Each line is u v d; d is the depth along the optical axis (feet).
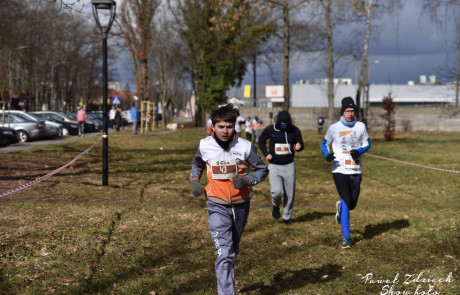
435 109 141.08
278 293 14.47
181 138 92.32
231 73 151.94
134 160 52.47
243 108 156.76
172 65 171.42
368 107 143.13
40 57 182.19
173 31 155.53
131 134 101.76
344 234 19.80
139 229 21.53
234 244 13.65
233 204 13.24
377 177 43.83
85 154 55.67
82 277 15.34
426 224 24.02
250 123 94.43
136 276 15.71
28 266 15.98
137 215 24.35
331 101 132.05
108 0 33.22
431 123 141.18
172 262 17.34
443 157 62.54
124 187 34.06
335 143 20.68
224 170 13.15
